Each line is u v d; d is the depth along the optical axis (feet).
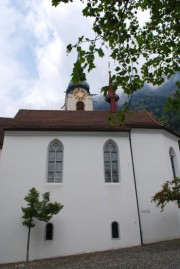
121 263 36.22
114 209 54.44
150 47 18.76
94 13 16.69
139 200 56.54
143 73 18.67
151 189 57.98
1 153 59.72
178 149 68.64
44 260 46.62
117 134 62.23
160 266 31.99
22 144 57.82
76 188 55.16
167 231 54.90
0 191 52.95
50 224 51.72
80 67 15.75
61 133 60.23
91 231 51.96
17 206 52.08
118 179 58.80
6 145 57.26
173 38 18.30
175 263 32.71
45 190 54.03
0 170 54.80
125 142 61.77
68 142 59.62
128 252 45.29
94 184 56.08
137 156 61.11
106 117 72.18
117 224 53.52
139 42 18.44
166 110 18.01
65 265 39.70
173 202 57.36
